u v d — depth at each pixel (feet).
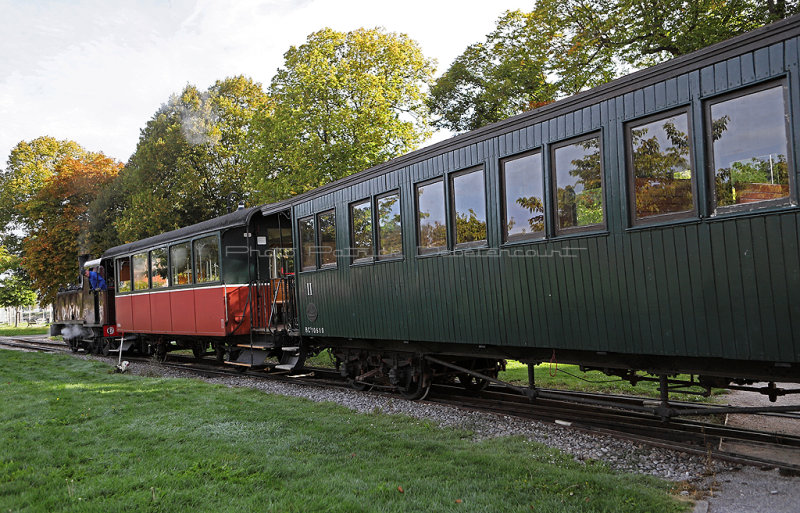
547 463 15.52
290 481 14.38
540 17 53.78
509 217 19.86
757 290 13.16
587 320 17.17
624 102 16.06
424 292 23.48
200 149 90.38
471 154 21.25
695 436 17.24
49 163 142.72
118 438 19.52
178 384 31.78
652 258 15.35
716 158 14.02
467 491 13.32
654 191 15.40
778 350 12.84
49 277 101.76
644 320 15.61
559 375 30.66
